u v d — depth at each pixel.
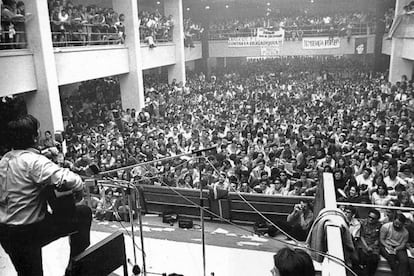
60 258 2.61
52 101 11.26
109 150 10.00
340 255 2.56
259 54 27.52
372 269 4.16
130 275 3.01
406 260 4.23
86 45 13.96
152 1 27.14
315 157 9.38
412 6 17.67
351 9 28.83
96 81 19.55
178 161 6.27
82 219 2.34
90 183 2.73
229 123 13.80
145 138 11.64
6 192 1.95
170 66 22.92
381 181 6.94
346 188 6.83
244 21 29.30
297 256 1.82
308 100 17.84
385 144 9.87
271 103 17.14
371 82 21.56
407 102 15.12
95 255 2.36
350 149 9.84
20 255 2.04
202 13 28.22
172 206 4.55
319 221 2.96
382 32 24.48
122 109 16.47
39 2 10.66
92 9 14.82
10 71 10.00
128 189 3.31
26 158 1.94
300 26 26.23
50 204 2.13
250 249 3.69
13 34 9.94
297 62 28.91
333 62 27.94
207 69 29.22
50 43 11.17
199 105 17.81
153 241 3.70
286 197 4.95
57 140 9.78
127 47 16.59
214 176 6.01
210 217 4.56
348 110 15.24
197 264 3.43
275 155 9.90
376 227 4.40
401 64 19.77
